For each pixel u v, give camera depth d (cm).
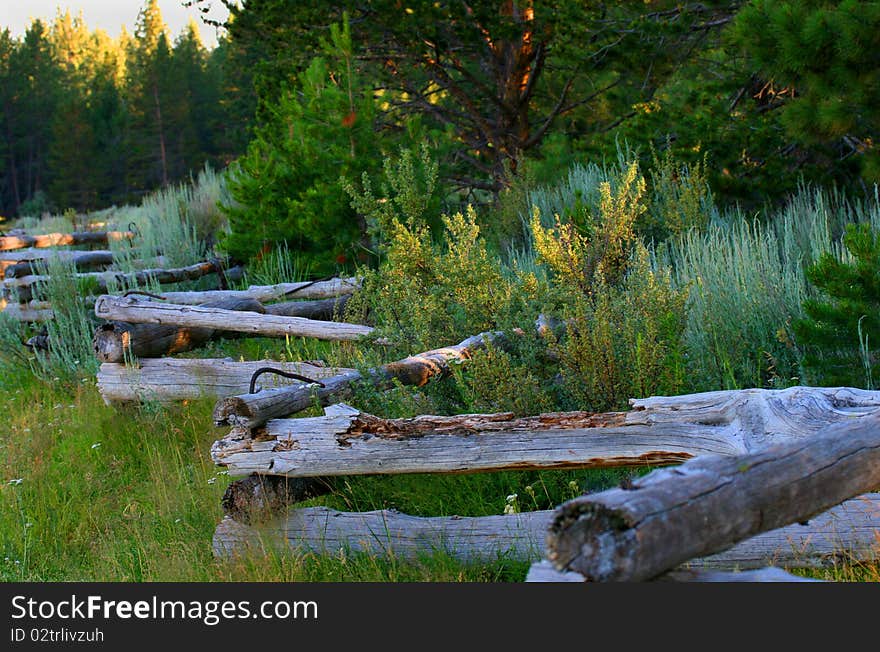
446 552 413
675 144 952
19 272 996
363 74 1553
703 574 219
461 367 549
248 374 689
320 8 1388
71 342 891
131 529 533
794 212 790
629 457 377
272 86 1548
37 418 766
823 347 505
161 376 715
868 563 363
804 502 222
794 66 722
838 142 941
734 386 521
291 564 414
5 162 8431
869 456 234
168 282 1042
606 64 1319
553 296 568
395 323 641
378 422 417
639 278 548
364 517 435
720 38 1149
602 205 662
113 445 676
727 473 215
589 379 489
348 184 761
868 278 482
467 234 627
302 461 421
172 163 7381
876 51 688
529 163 1248
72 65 12100
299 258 1100
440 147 1244
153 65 7488
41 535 544
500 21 1400
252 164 1130
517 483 473
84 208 7125
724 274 627
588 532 198
